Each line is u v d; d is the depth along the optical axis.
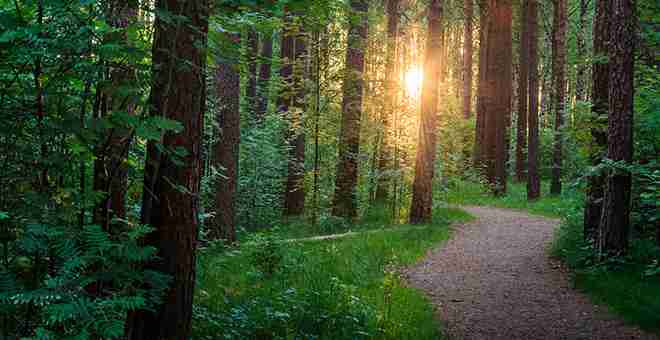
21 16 3.04
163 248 4.08
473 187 24.33
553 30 23.42
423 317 6.70
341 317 5.98
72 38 2.98
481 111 27.09
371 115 16.92
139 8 3.43
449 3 32.19
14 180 3.24
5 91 3.19
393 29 18.86
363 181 18.25
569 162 12.59
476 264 10.20
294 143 18.89
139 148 4.37
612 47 8.61
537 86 21.92
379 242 11.41
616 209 8.72
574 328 6.63
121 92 3.24
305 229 14.68
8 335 3.15
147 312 4.14
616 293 7.53
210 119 10.93
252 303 6.20
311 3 4.79
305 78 15.17
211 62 4.75
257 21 4.83
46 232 2.89
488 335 6.41
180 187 3.80
